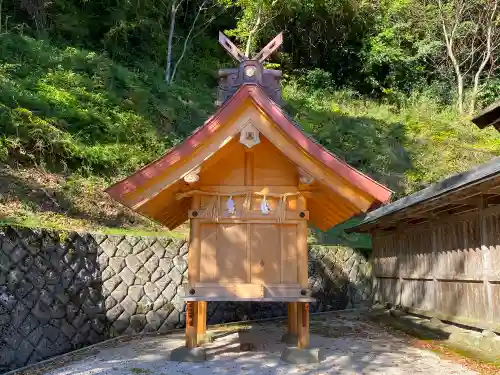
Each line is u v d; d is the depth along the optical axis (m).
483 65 23.41
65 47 14.73
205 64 20.56
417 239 9.05
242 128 5.12
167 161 5.05
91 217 9.38
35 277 6.45
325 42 24.70
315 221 7.20
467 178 6.47
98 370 5.10
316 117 18.81
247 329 8.41
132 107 13.49
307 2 22.28
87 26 16.77
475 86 23.36
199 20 22.03
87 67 13.84
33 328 6.20
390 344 6.92
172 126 14.34
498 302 6.25
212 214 5.43
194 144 5.07
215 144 5.14
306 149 5.06
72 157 10.59
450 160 17.94
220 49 21.91
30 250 6.49
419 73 25.31
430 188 8.07
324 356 5.71
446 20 24.00
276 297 5.24
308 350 5.32
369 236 13.66
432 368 5.38
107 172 11.09
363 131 18.41
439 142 19.09
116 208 10.05
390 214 8.65
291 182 5.57
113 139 12.02
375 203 5.09
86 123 11.64
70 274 7.06
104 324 7.47
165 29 20.33
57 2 15.73
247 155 5.59
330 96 22.36
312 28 24.17
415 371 5.21
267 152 5.62
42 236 6.76
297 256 5.41
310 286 10.79
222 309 9.32
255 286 5.25
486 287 6.53
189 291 5.26
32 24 15.34
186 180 5.12
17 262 6.25
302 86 22.69
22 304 6.14
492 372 5.22
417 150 18.25
